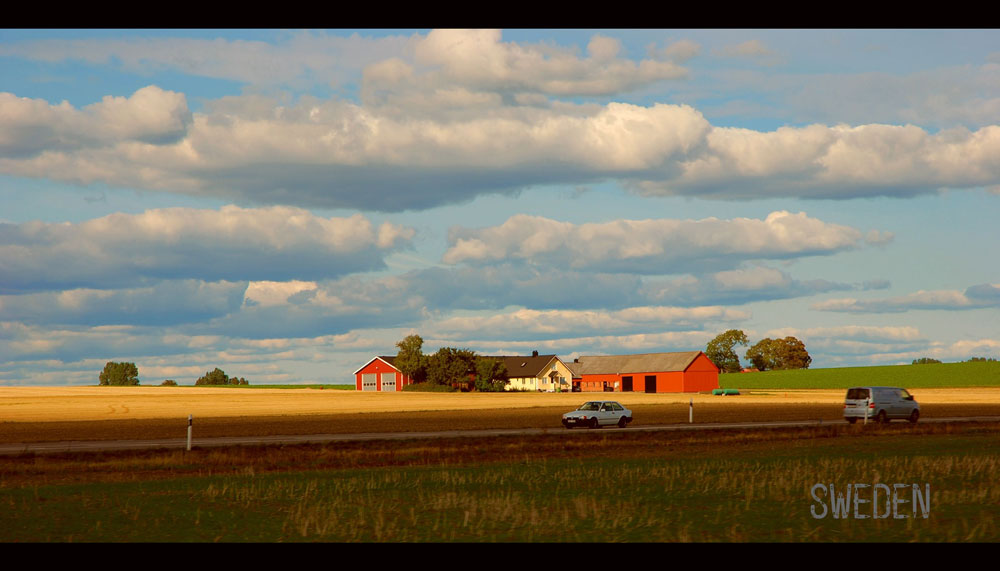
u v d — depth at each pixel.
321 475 27.70
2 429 53.31
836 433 44.78
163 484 25.28
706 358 154.62
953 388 159.88
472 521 18.30
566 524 17.91
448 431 48.50
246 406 91.12
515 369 164.12
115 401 106.56
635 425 53.00
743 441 41.19
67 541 16.48
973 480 24.14
